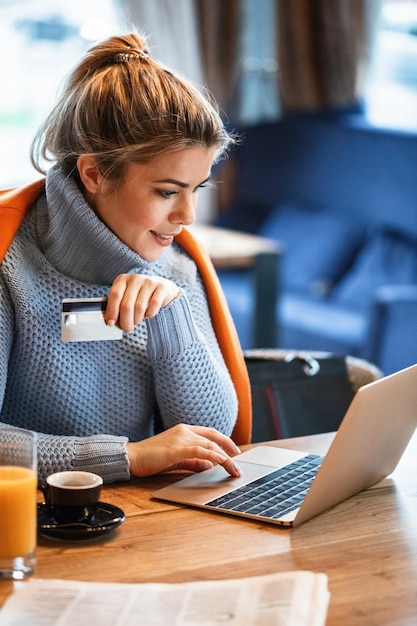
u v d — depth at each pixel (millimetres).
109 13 5648
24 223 1792
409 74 5828
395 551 1362
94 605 1146
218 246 4289
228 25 5762
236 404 1904
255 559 1310
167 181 1622
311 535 1403
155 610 1136
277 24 5879
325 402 2352
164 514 1462
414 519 1490
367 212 5469
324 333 4785
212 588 1191
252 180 6230
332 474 1437
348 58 5836
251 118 6082
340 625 1143
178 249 1975
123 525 1412
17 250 1737
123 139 1605
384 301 4430
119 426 1814
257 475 1632
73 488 1353
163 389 1802
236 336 1984
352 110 5934
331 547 1364
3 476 1235
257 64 5957
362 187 5496
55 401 1750
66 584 1195
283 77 5969
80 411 1771
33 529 1233
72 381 1750
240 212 6156
